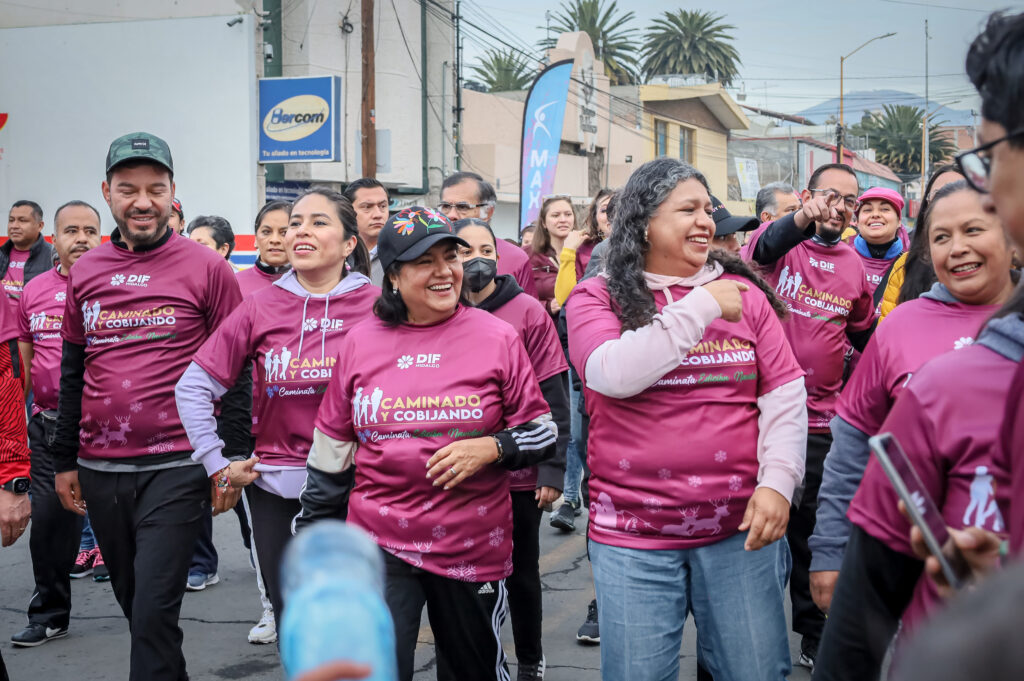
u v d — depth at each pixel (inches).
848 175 210.5
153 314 156.3
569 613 218.4
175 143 684.1
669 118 1681.8
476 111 1129.4
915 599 74.2
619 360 109.4
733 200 1943.9
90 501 157.8
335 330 154.4
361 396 129.3
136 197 155.8
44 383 213.6
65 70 698.8
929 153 2728.8
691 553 116.2
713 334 115.0
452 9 1021.2
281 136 674.2
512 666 189.5
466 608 128.7
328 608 25.9
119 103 692.7
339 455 134.2
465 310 134.0
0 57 708.0
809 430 180.4
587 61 1362.0
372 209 218.1
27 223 307.3
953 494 71.3
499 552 129.9
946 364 72.2
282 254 221.5
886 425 75.4
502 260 222.8
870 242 243.6
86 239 230.2
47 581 203.3
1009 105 53.6
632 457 114.9
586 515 310.3
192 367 152.0
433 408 126.7
